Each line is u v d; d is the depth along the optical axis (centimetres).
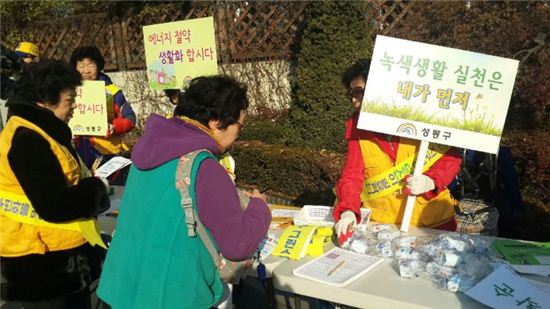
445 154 222
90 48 355
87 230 208
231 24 716
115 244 158
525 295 155
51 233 203
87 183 201
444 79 206
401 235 209
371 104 212
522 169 417
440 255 179
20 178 186
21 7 959
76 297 232
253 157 532
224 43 723
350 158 231
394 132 212
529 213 340
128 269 150
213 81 156
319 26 534
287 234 210
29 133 191
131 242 151
